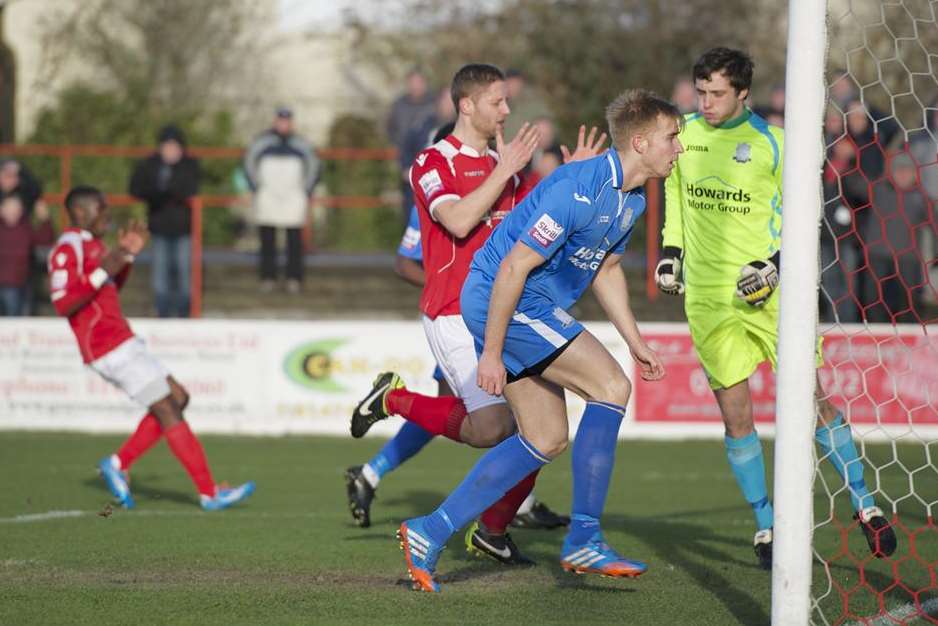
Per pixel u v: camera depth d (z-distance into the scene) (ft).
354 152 172.35
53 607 49.03
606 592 52.31
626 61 214.48
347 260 185.78
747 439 60.64
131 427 116.67
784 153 43.62
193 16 281.13
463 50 230.48
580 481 50.37
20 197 140.56
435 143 65.98
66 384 116.47
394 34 245.04
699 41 218.18
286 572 56.34
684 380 114.83
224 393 116.57
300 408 116.57
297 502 80.53
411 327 115.85
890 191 123.44
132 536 66.28
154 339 116.26
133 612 48.21
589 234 48.83
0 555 60.49
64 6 274.36
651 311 151.33
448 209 57.11
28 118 265.34
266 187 161.79
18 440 110.52
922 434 111.24
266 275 164.25
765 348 61.46
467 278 51.44
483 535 57.21
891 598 52.21
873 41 166.61
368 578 55.06
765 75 222.69
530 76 216.33
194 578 54.95
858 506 57.21
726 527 70.64
